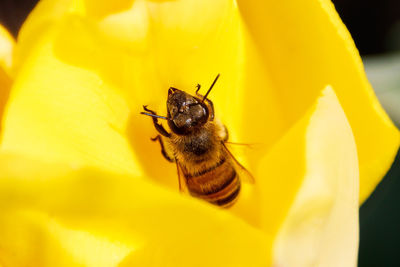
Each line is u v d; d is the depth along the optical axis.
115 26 0.14
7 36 0.14
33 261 0.13
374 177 0.14
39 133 0.13
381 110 0.14
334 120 0.13
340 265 0.13
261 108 0.14
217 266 0.13
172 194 0.12
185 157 0.14
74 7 0.14
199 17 0.14
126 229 0.13
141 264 0.13
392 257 0.17
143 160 0.14
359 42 0.21
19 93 0.13
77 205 0.12
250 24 0.14
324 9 0.14
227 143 0.15
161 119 0.15
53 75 0.13
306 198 0.13
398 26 0.20
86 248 0.13
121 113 0.14
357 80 0.14
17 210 0.12
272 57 0.14
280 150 0.13
